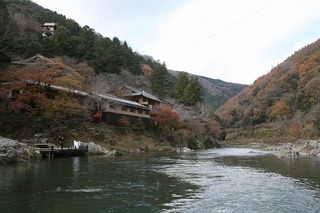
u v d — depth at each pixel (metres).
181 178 16.28
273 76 121.69
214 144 68.50
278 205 10.41
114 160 26.16
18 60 41.03
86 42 65.62
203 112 73.75
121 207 10.03
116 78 62.81
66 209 9.66
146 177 16.47
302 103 85.06
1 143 22.64
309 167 21.89
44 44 53.94
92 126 40.12
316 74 91.81
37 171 17.89
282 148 51.16
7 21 39.59
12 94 33.28
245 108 117.06
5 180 14.59
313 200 11.16
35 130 32.12
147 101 57.44
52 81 34.34
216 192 12.54
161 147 46.25
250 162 26.20
